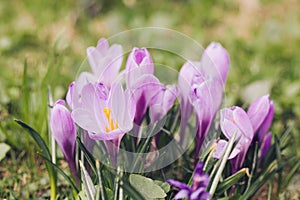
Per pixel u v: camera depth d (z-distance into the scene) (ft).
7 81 2.47
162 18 3.12
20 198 1.98
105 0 3.26
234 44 2.81
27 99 2.09
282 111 2.39
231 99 2.33
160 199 1.67
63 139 1.69
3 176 2.07
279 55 2.79
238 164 1.74
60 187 1.99
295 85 2.48
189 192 1.50
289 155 2.03
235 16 3.26
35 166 2.06
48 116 1.91
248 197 1.80
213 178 1.68
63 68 2.59
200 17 3.19
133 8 3.22
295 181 2.07
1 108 2.32
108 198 1.67
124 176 1.68
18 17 3.18
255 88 2.37
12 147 2.16
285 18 3.21
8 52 2.82
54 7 3.20
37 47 2.89
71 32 3.02
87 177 1.64
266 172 1.82
